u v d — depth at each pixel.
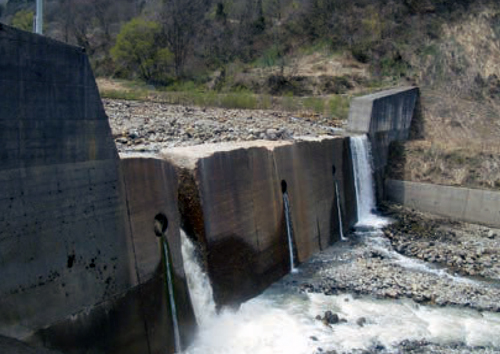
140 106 32.84
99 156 11.57
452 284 19.09
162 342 12.84
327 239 23.36
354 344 14.27
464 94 39.25
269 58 53.84
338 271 19.70
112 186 11.87
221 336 14.16
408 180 31.14
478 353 14.40
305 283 18.36
